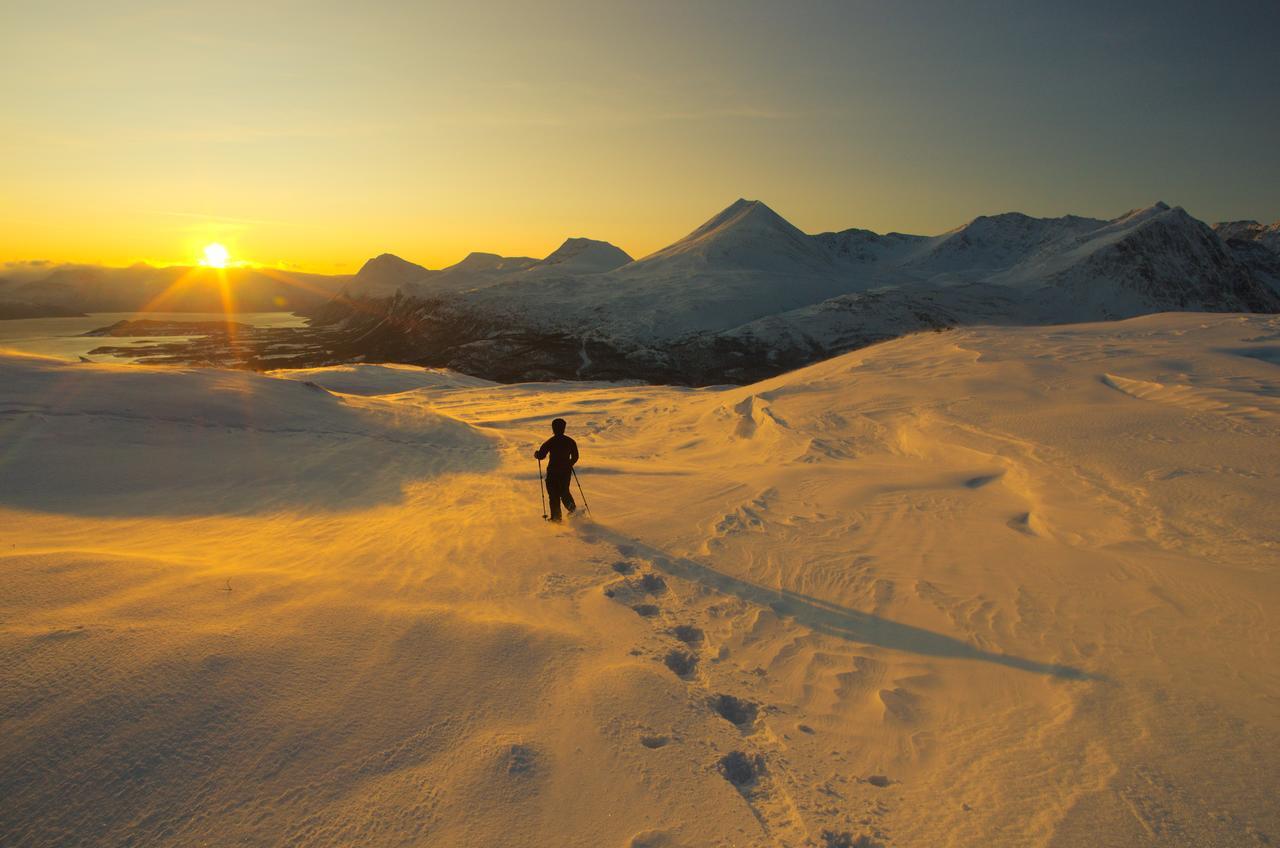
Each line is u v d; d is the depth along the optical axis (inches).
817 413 618.8
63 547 209.3
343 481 440.5
